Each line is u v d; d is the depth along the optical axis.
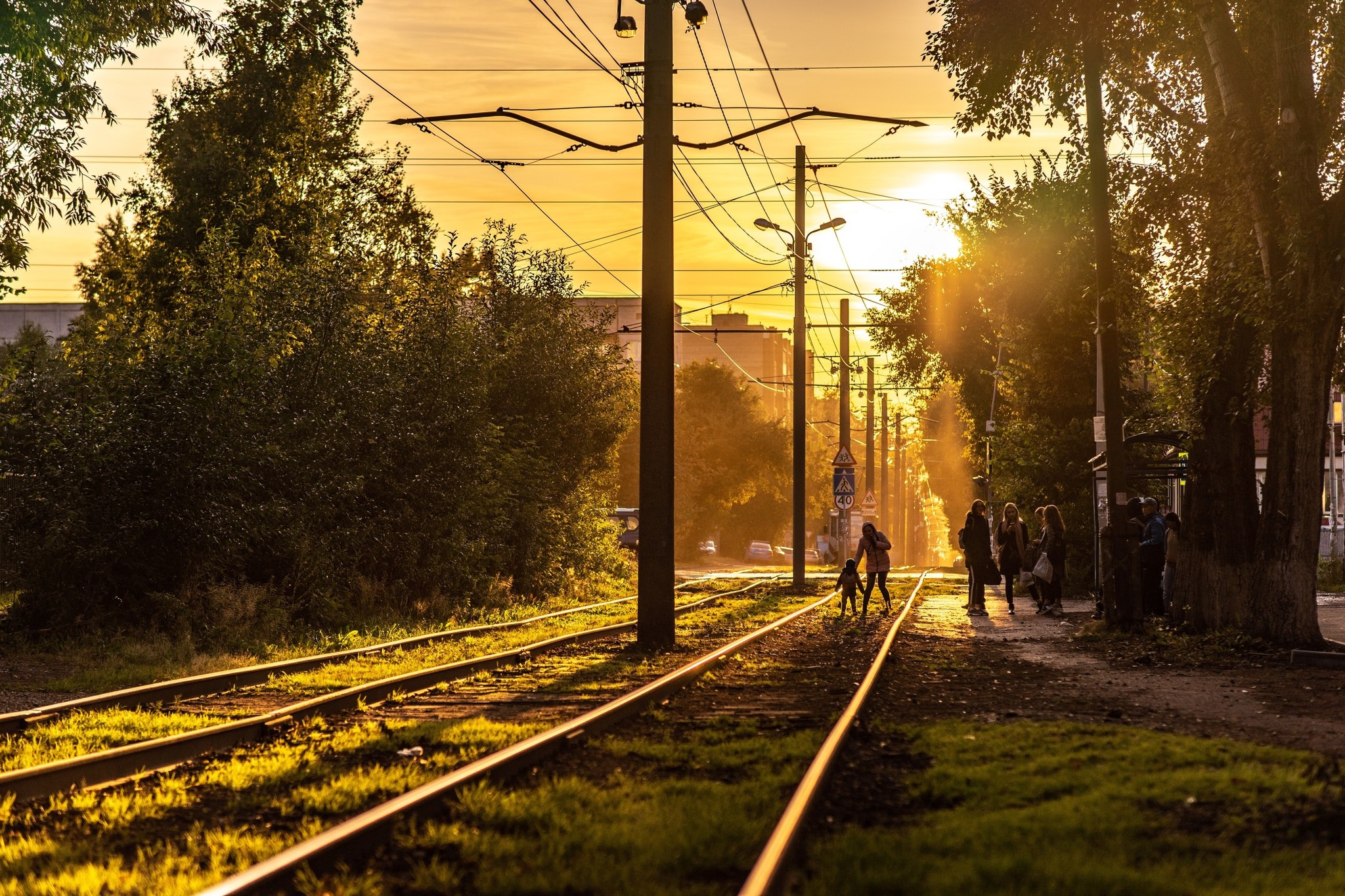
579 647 18.77
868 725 10.29
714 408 86.88
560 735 9.09
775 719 10.98
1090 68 19.67
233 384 20.00
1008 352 40.91
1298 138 16.41
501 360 30.88
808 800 6.82
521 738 9.74
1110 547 20.08
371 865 5.96
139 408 19.17
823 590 37.34
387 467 24.88
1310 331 17.00
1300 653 15.50
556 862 5.96
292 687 13.62
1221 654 16.56
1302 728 10.43
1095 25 18.72
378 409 24.39
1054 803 7.22
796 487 38.62
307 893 5.43
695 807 7.11
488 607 26.92
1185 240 19.67
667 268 18.86
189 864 6.07
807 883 5.60
